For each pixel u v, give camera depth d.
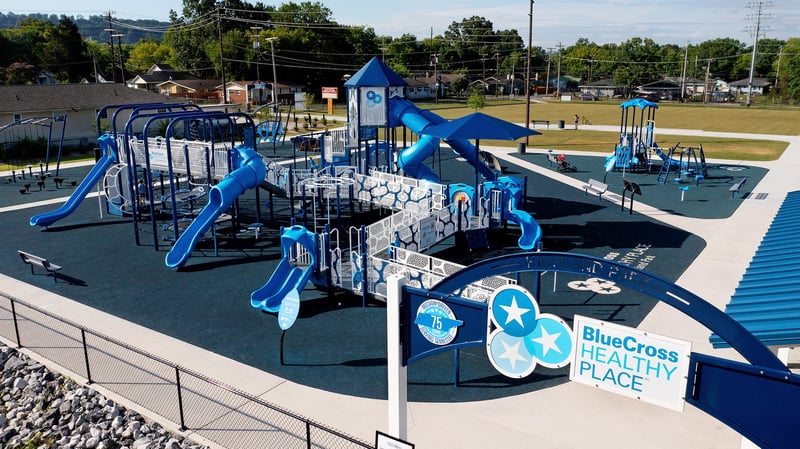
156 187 35.78
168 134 24.80
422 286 17.08
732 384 7.13
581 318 8.22
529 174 41.12
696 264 21.45
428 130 24.98
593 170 42.44
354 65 131.62
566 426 11.77
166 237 26.36
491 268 9.06
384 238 20.00
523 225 23.92
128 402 13.02
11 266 22.75
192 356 15.20
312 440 11.43
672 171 40.94
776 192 33.56
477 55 170.88
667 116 86.19
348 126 30.09
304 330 16.62
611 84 151.00
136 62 157.12
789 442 6.86
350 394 13.23
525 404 12.63
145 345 15.88
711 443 11.09
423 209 24.19
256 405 12.76
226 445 11.34
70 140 53.38
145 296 19.48
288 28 127.44
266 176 26.77
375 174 27.91
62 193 36.25
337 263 18.45
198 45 123.56
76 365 14.82
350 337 16.16
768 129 67.38
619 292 18.91
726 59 177.50
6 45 124.44
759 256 11.88
